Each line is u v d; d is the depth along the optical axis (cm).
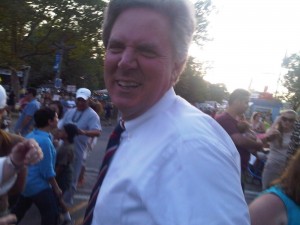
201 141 137
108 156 169
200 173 131
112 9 161
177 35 158
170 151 138
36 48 3059
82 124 709
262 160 1026
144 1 154
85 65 5369
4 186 228
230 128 543
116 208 145
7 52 2977
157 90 157
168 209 131
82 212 691
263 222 218
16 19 2689
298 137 518
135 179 141
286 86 4662
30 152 222
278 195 221
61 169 592
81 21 2850
